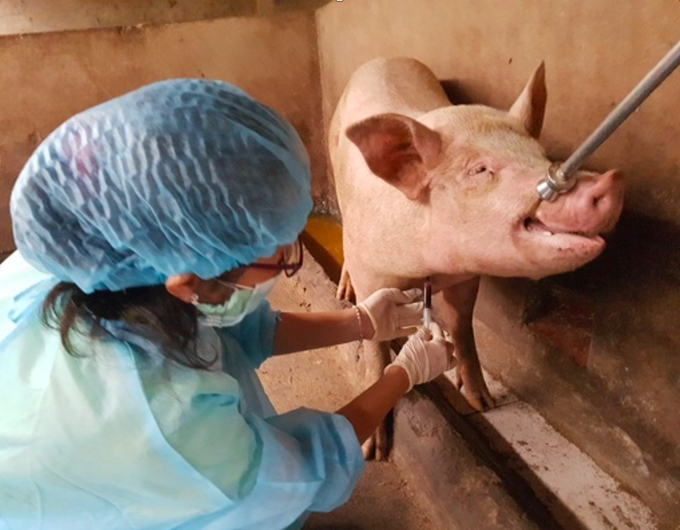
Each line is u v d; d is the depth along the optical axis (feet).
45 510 2.81
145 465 2.79
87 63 8.49
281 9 10.88
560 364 5.31
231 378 3.10
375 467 5.32
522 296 5.51
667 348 4.22
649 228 4.10
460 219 3.72
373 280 4.89
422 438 4.94
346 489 3.51
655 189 3.99
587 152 2.63
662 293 4.13
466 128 3.82
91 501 2.85
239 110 2.67
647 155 3.99
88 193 2.51
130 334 2.78
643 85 2.11
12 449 2.71
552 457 5.16
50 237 2.61
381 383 3.84
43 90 8.51
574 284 4.89
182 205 2.52
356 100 5.73
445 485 4.55
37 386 2.79
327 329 4.33
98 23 12.78
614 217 3.11
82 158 2.49
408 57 6.27
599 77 4.16
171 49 8.63
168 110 2.55
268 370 6.60
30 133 8.70
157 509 2.94
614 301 4.55
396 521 4.91
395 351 6.22
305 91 9.19
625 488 4.83
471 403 5.71
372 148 3.74
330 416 3.47
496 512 4.17
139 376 2.76
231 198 2.56
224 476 2.92
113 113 2.55
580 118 4.42
